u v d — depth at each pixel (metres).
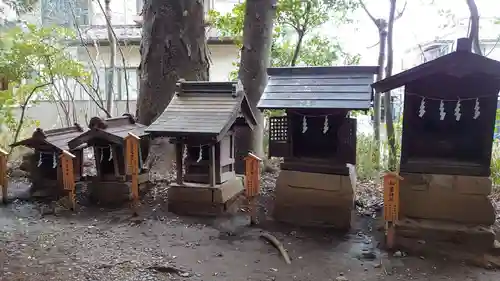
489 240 4.75
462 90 4.77
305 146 5.82
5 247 4.97
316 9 8.77
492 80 4.64
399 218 5.14
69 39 12.56
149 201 6.82
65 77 11.60
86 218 6.18
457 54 4.47
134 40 13.47
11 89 9.64
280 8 8.54
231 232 5.60
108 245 5.12
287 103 5.40
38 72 9.74
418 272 4.37
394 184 4.77
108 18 10.96
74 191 6.76
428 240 4.93
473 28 6.50
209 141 5.96
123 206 6.67
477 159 4.96
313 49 9.87
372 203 6.91
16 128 10.08
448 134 5.07
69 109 12.55
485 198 4.86
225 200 6.17
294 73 5.89
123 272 4.32
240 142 8.34
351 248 5.04
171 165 8.04
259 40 8.19
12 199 7.09
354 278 4.24
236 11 9.41
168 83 8.04
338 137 5.48
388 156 8.20
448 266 4.51
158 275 4.27
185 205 6.28
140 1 15.05
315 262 4.64
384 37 8.34
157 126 5.82
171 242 5.24
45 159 7.09
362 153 8.70
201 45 8.32
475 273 4.34
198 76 8.24
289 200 5.82
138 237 5.41
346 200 5.56
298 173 5.75
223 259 4.71
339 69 5.70
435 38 10.70
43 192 7.07
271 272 4.38
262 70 8.27
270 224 5.86
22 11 8.94
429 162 5.03
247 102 6.39
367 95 5.25
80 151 7.21
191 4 8.09
